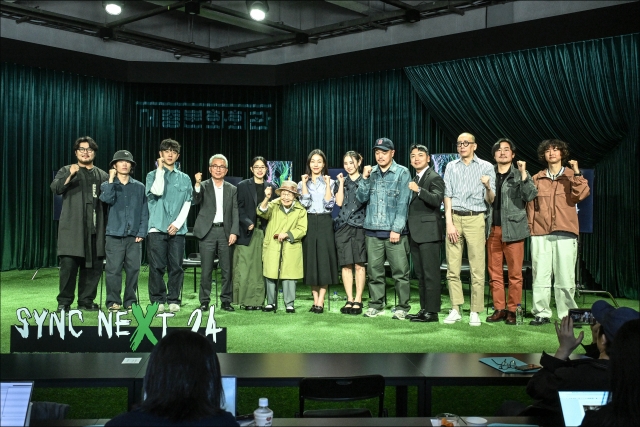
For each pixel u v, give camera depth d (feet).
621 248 22.41
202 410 5.00
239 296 18.93
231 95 32.78
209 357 5.21
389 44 29.17
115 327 12.19
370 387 8.20
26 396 6.48
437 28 27.73
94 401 11.37
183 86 32.65
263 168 19.02
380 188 17.56
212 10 27.55
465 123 26.63
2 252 28.43
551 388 7.25
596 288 23.44
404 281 17.62
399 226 17.12
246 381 8.78
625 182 22.26
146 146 32.50
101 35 28.60
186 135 32.78
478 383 8.93
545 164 24.62
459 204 16.85
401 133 28.48
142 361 9.71
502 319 17.49
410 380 8.91
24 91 28.78
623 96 22.09
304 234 18.26
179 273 18.61
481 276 16.74
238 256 18.93
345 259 18.29
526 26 24.23
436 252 17.01
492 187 16.89
